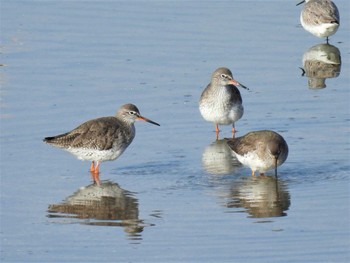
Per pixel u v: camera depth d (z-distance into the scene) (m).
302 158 19.83
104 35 28.30
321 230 16.17
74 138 19.28
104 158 19.45
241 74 25.33
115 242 15.93
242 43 27.69
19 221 16.95
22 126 21.62
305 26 29.17
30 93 23.72
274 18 30.17
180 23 29.34
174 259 15.18
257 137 18.89
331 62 26.83
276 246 15.57
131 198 17.92
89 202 17.75
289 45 27.98
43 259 15.31
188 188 18.44
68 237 16.19
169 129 22.00
